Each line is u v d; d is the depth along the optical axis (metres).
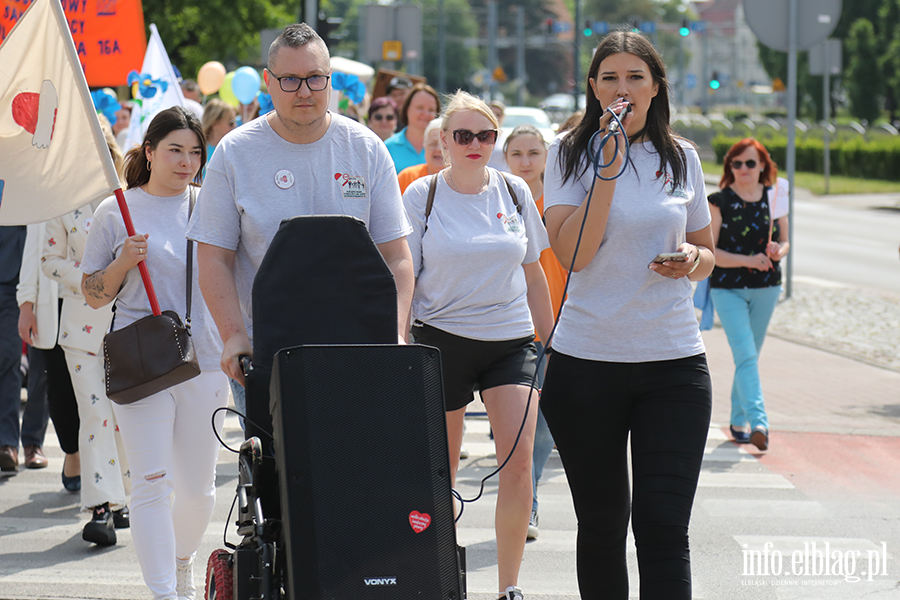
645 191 7.48
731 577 10.17
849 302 29.02
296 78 7.07
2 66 8.77
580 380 7.53
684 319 7.52
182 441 8.88
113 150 11.86
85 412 11.22
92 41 13.61
